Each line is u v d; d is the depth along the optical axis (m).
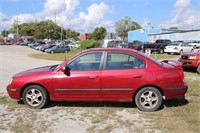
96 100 6.96
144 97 6.83
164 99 7.27
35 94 7.12
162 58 27.89
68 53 44.47
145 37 72.75
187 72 14.17
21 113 6.72
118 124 5.86
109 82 6.82
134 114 6.56
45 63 22.14
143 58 6.95
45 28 115.31
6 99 8.10
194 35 54.19
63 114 6.61
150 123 5.91
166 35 59.38
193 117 6.22
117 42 49.91
